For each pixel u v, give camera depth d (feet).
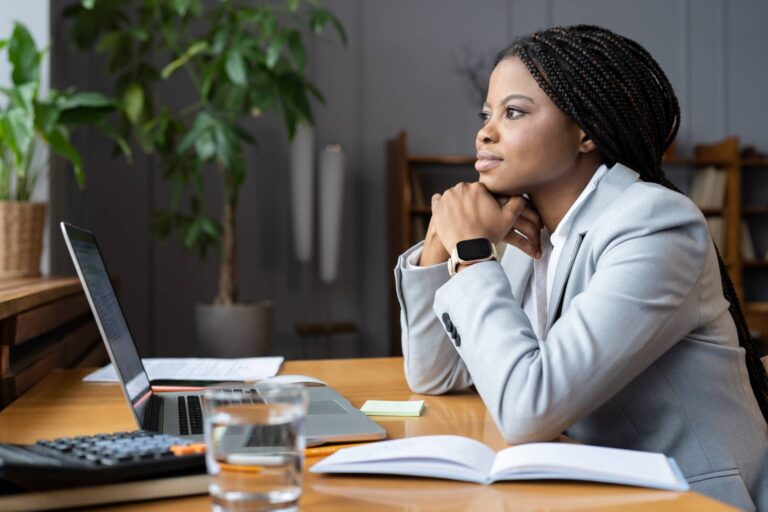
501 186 3.77
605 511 2.22
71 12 10.98
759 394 3.95
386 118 14.40
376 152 14.37
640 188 3.53
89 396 4.22
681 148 15.52
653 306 3.18
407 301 4.17
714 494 3.36
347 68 14.23
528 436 3.04
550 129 3.64
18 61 7.98
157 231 11.67
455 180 14.65
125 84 11.53
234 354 11.43
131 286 13.05
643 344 3.15
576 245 3.61
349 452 2.69
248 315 11.46
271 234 13.83
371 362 5.42
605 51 3.65
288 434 1.99
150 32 12.48
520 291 4.33
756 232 15.66
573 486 2.46
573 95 3.58
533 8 14.88
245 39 10.76
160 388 4.27
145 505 2.27
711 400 3.45
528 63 3.65
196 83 11.67
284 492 1.97
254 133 13.73
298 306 13.98
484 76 14.69
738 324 3.96
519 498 2.35
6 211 7.86
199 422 3.29
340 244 14.24
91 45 11.45
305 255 13.02
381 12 14.35
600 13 15.15
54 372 5.10
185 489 2.34
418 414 3.68
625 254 3.29
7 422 3.57
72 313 6.83
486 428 3.41
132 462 2.27
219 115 11.41
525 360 3.09
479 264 3.44
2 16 9.25
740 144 15.66
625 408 3.50
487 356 3.17
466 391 4.32
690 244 3.34
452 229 3.64
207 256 13.41
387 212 14.39
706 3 15.56
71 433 3.34
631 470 2.49
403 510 2.25
